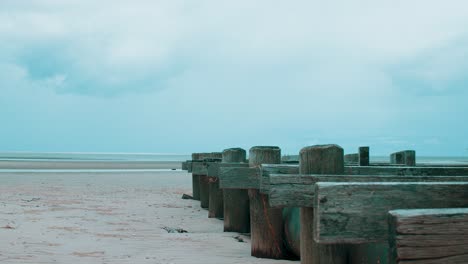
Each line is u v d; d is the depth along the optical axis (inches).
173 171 1556.3
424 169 212.1
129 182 897.5
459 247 87.3
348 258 146.6
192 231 338.0
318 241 97.2
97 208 446.0
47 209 412.8
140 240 273.7
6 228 285.0
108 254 227.0
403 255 86.0
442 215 87.4
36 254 215.9
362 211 98.8
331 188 98.3
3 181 829.8
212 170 358.3
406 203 100.3
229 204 330.3
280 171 191.0
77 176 1073.5
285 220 229.3
